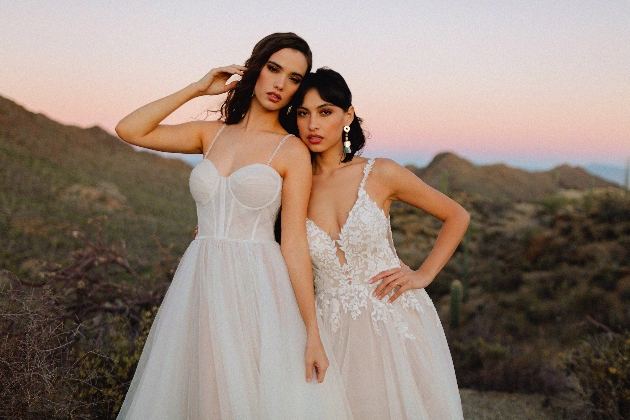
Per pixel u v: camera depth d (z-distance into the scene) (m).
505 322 11.85
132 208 36.94
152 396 2.36
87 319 5.01
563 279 13.73
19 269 11.55
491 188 66.19
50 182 35.19
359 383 2.65
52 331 3.37
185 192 55.34
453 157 71.06
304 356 2.45
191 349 2.44
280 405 2.31
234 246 2.53
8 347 3.15
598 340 5.04
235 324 2.40
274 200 2.56
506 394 5.56
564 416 4.76
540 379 5.70
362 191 2.80
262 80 2.68
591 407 4.56
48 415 3.17
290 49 2.67
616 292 12.00
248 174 2.50
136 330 4.89
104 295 5.30
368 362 2.67
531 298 12.95
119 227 25.98
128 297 5.41
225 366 2.33
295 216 2.55
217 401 2.34
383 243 2.87
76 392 3.55
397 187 2.89
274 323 2.44
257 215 2.56
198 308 2.47
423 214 24.75
